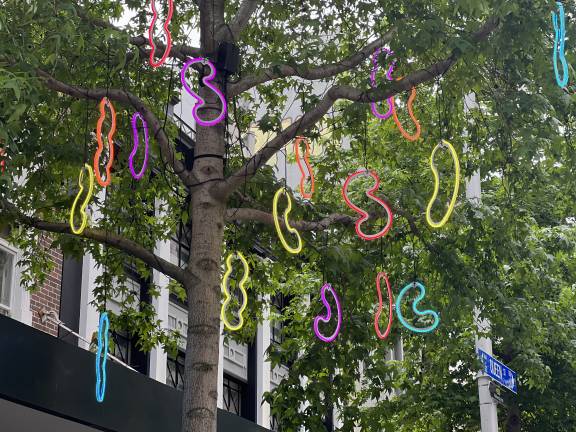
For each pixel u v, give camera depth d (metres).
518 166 14.41
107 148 14.22
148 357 19.69
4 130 9.89
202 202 12.18
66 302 17.55
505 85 13.33
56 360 13.24
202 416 11.10
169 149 12.36
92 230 11.98
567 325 21.55
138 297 19.86
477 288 14.92
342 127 14.83
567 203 15.66
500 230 15.35
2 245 16.28
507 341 18.20
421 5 12.02
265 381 23.94
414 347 18.39
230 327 11.79
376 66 12.76
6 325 12.51
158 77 14.64
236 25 13.19
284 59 12.88
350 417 14.41
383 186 19.00
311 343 15.09
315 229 13.45
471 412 22.36
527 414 23.95
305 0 13.96
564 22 11.72
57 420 14.80
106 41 11.89
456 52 11.85
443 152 14.91
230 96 12.94
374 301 14.98
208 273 11.84
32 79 10.34
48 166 13.52
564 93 12.65
